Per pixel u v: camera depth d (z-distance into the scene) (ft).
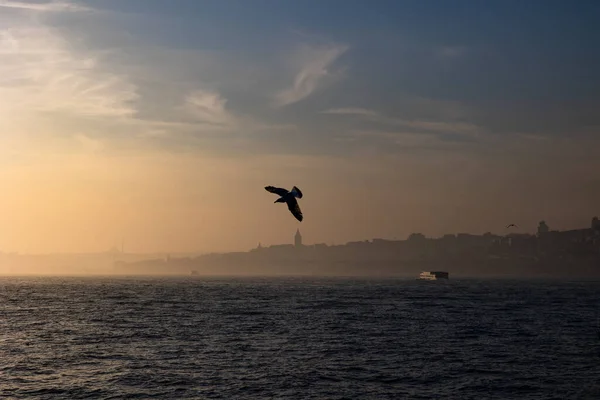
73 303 489.67
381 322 321.32
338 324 308.81
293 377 166.61
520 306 468.34
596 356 205.98
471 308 440.86
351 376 168.96
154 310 409.69
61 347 221.25
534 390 154.61
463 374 173.27
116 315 366.02
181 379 163.02
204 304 479.41
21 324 306.76
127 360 192.24
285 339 245.86
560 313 394.52
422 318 347.97
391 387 156.35
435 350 217.15
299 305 467.52
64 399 141.38
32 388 152.05
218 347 222.07
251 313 381.81
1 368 177.78
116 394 146.10
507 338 253.44
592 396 148.97
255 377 166.09
